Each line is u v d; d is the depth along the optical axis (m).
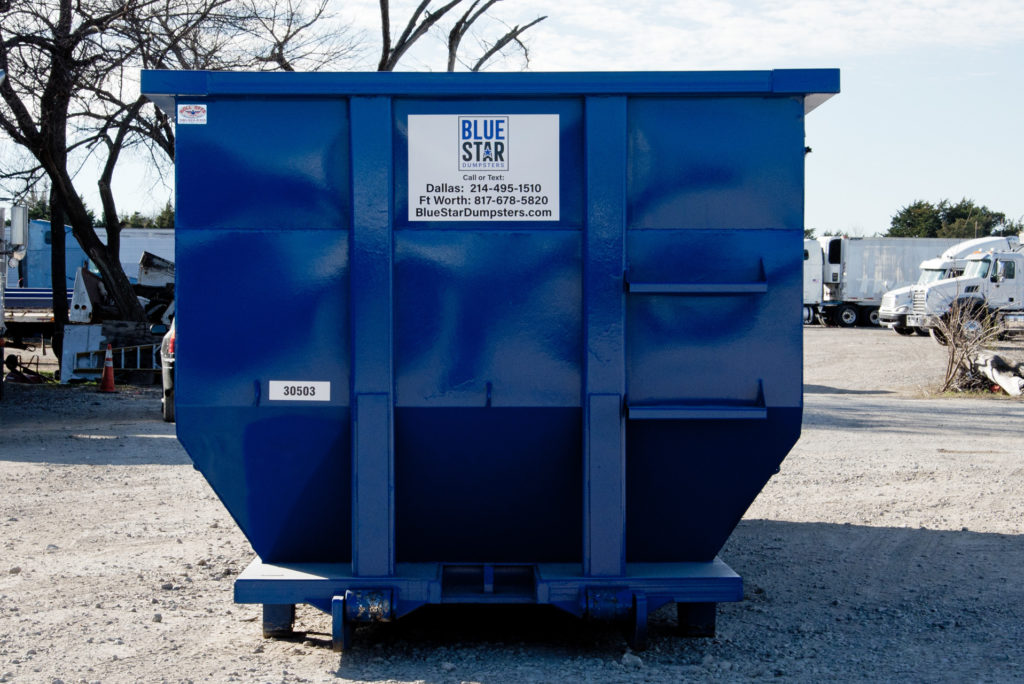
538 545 5.00
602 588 4.67
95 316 25.56
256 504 4.84
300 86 4.56
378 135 4.57
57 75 19.97
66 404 17.08
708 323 4.65
